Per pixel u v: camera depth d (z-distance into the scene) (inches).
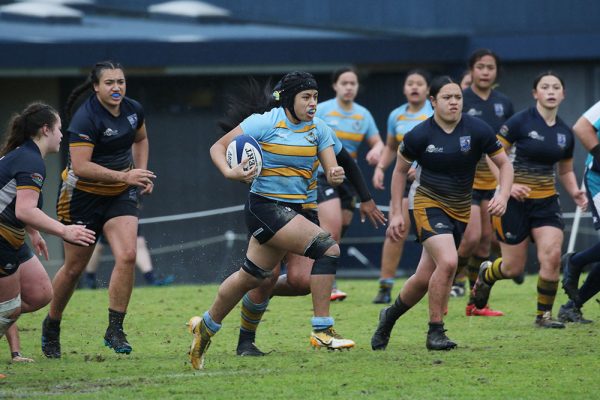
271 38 2495.1
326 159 982.4
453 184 1052.5
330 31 2800.2
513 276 1305.4
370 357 1024.2
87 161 1053.8
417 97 1565.0
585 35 2479.1
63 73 2418.8
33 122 939.3
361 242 2628.0
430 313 1056.8
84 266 1080.2
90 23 2938.0
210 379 912.3
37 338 1234.6
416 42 2529.5
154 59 2447.1
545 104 1274.6
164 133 2620.6
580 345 1093.8
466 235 1427.2
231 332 1250.6
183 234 2605.8
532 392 841.5
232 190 2615.7
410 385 871.1
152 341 1186.6
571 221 2459.4
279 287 1149.1
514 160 1284.4
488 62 1520.7
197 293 1683.1
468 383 878.4
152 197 2613.2
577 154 2493.8
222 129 1105.4
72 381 914.7
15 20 2842.0
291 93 952.9
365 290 1733.5
